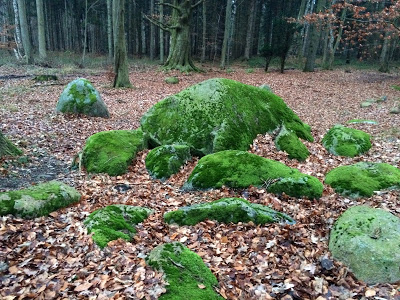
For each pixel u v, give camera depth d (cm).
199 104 816
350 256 370
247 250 417
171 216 483
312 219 486
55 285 331
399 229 388
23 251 386
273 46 2408
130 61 3272
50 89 1581
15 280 336
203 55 3497
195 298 307
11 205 451
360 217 414
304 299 334
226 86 845
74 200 530
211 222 472
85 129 1026
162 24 2434
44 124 1010
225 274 371
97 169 683
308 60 2527
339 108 1415
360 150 807
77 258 378
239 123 797
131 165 713
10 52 3125
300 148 787
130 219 469
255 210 484
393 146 848
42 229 436
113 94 1611
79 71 2261
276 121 880
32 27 4759
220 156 646
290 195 560
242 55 4253
